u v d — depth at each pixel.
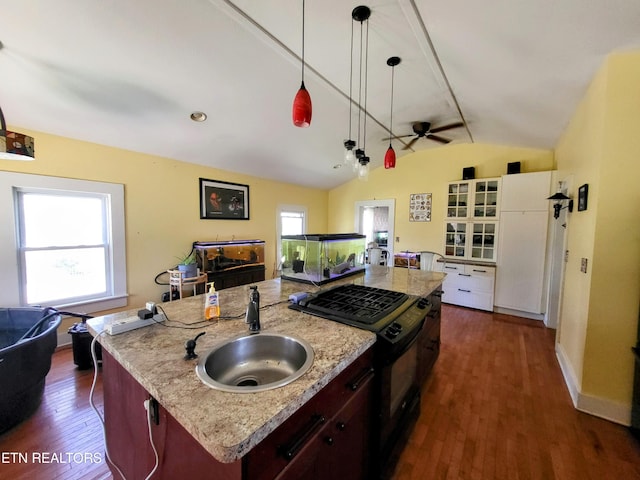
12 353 1.69
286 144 3.58
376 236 5.77
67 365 2.41
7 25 1.49
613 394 1.82
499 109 2.69
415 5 1.46
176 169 3.48
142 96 2.23
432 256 4.06
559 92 2.17
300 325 1.31
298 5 1.49
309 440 0.86
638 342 1.72
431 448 1.61
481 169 4.29
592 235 1.87
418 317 1.54
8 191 2.37
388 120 3.17
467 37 1.66
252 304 1.28
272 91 2.39
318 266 2.16
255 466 0.68
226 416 0.69
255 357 1.19
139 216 3.16
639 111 1.69
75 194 2.77
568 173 2.80
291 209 5.20
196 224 3.72
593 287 1.86
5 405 1.66
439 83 2.33
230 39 1.76
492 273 3.94
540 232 3.63
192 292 3.43
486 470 1.47
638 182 1.71
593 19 1.38
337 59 2.00
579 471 1.46
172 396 0.78
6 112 2.20
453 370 2.46
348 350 1.05
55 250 2.69
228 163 3.86
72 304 2.74
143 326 1.29
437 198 4.69
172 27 1.61
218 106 2.52
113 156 2.94
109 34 1.61
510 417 1.87
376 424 1.29
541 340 3.08
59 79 1.95
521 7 1.34
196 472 0.78
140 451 1.06
